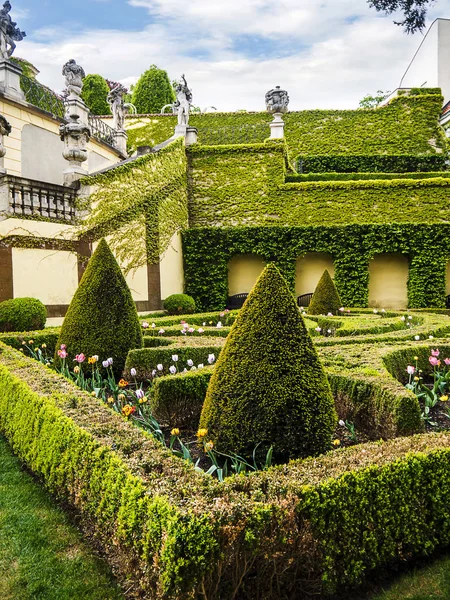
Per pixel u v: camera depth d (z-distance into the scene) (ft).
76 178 36.83
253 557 5.92
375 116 75.87
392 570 7.47
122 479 6.88
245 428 9.64
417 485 7.59
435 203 56.54
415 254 53.78
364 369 13.16
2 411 13.67
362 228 53.83
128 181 42.37
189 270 54.70
